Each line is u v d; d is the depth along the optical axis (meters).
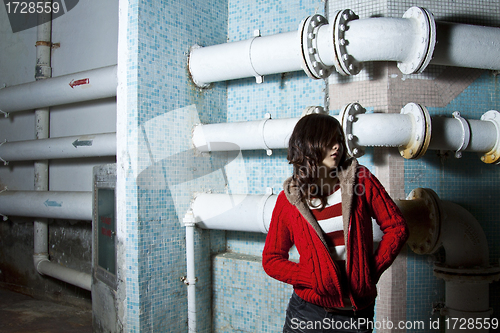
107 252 2.81
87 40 3.86
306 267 1.34
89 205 3.40
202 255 2.92
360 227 1.30
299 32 2.17
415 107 2.08
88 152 3.48
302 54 2.18
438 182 2.43
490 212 2.46
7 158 4.18
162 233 2.66
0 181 4.71
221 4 3.18
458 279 2.14
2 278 4.59
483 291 2.17
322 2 2.76
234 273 2.89
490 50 2.12
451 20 2.45
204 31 3.03
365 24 2.00
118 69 2.63
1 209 4.10
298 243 1.37
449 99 2.46
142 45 2.56
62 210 3.58
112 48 3.64
